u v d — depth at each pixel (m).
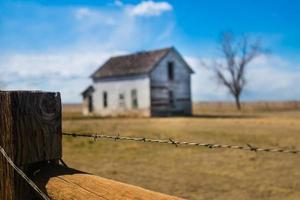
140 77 42.62
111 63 47.44
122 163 13.16
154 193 2.02
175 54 44.12
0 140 2.50
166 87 43.34
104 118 40.91
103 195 2.12
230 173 11.33
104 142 17.89
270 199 8.62
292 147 15.95
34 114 2.52
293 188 9.48
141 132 22.41
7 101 2.46
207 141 18.20
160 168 12.25
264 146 16.30
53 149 2.59
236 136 20.09
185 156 14.33
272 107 77.50
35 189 2.36
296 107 76.44
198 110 70.19
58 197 2.30
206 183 10.18
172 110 43.75
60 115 2.63
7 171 2.49
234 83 60.28
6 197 2.50
